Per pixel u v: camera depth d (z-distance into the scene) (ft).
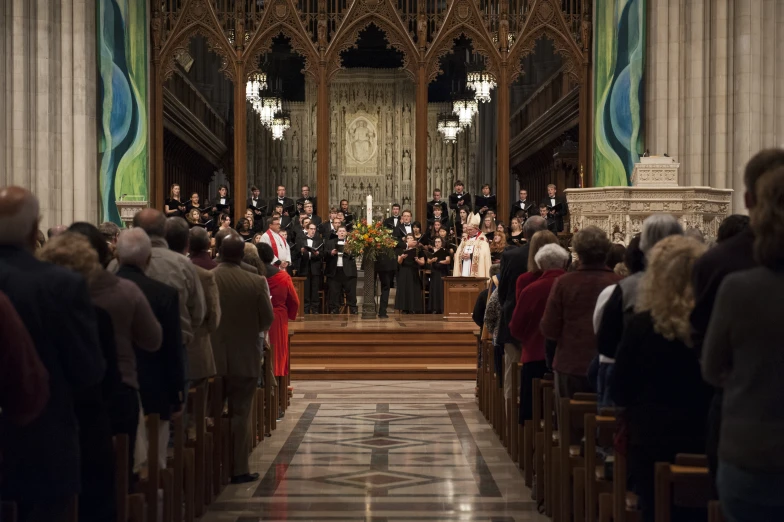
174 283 20.89
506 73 68.13
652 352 14.60
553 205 68.90
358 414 38.29
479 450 30.91
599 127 65.67
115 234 29.17
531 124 97.45
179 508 19.76
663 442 14.57
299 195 114.32
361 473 27.50
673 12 60.75
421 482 26.37
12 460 12.63
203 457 22.70
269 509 23.38
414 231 66.08
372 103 112.78
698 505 12.97
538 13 68.23
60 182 59.67
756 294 10.48
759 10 59.21
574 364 21.06
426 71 68.03
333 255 64.13
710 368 10.94
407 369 49.39
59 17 59.67
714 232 47.73
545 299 24.85
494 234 62.49
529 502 24.14
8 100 57.62
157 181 68.39
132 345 17.48
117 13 63.26
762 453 10.32
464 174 113.29
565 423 20.10
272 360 34.65
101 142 62.34
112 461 15.02
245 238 61.62
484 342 37.01
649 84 62.13
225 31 68.18
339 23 68.03
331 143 112.37
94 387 14.66
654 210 46.42
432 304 65.31
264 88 97.91
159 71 68.08
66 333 12.87
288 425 35.70
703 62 60.23
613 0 64.64
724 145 59.62
